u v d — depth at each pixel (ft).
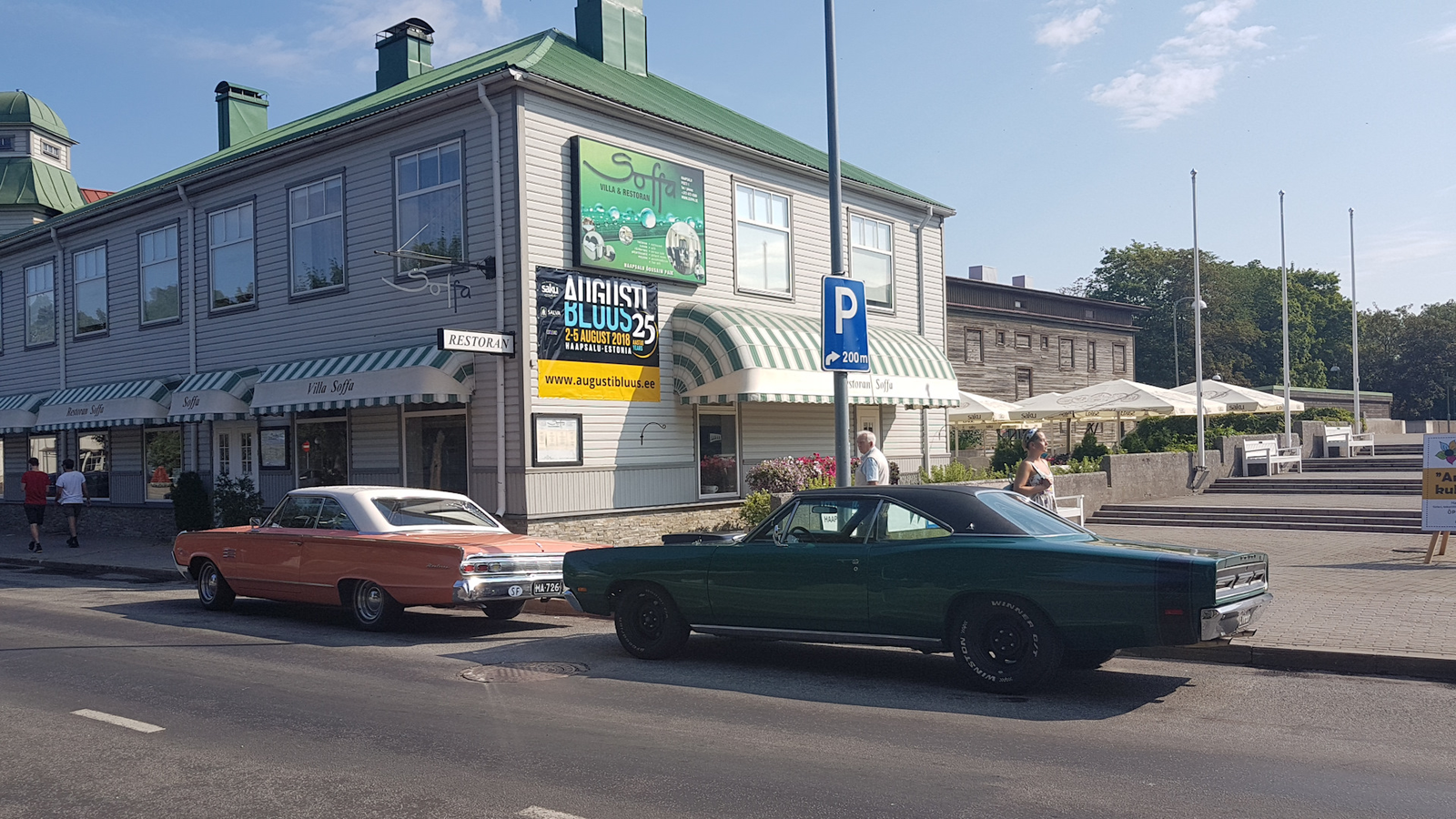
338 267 64.59
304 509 41.29
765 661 31.37
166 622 40.96
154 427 81.15
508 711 24.86
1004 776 19.07
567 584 33.42
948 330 136.77
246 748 21.67
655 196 61.77
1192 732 22.25
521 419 54.08
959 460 112.68
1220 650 29.71
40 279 90.27
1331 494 81.35
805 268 72.64
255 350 70.23
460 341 50.78
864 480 42.39
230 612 43.98
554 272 55.98
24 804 18.24
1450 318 279.49
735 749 21.17
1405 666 27.48
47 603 46.83
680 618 31.32
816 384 63.31
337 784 19.12
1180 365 222.69
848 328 44.45
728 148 66.59
